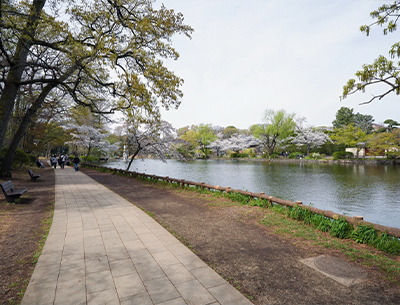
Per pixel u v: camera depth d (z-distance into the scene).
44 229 5.11
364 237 4.46
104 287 2.87
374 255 3.88
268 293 2.80
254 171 28.39
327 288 2.91
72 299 2.62
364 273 3.28
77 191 10.54
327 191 14.97
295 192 14.75
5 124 10.58
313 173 25.48
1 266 3.41
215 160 58.00
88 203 7.95
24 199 8.22
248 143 69.81
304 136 53.56
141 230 5.13
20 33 8.76
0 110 10.43
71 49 9.22
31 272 3.25
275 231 5.11
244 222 5.83
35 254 3.82
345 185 17.31
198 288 2.86
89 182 13.88
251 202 7.80
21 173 16.25
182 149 63.03
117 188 11.66
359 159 42.81
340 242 4.51
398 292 2.83
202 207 7.50
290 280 3.10
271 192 14.73
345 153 46.09
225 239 4.66
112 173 19.75
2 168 12.31
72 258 3.68
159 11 10.97
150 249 4.07
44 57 11.08
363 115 71.38
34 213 6.46
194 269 3.35
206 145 69.12
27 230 5.03
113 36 8.63
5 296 2.68
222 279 3.08
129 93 9.80
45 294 2.71
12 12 8.02
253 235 4.89
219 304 2.55
